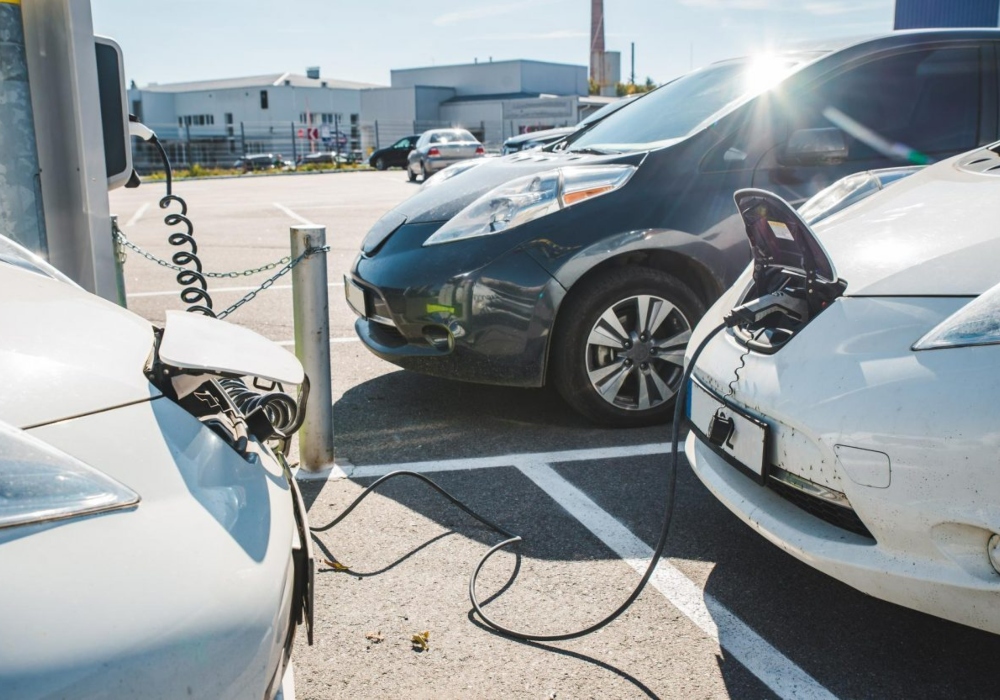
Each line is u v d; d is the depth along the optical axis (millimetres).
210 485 1540
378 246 4156
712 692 2213
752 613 2564
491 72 61406
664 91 4891
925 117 4352
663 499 3340
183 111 72625
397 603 2637
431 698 2197
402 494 3408
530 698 2197
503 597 2666
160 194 20438
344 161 41406
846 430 2088
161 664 1260
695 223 3855
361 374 5055
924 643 2408
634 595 2441
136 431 1533
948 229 2359
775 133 4078
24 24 3189
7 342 1632
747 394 2426
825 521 2244
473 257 3760
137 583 1297
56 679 1176
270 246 10531
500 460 3734
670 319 3977
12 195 3211
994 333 1939
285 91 68188
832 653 2367
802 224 2324
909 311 2148
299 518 1774
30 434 1429
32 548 1271
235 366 1775
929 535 1951
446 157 25062
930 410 1947
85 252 3393
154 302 7246
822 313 2338
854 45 4332
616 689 2229
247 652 1360
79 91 3279
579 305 3814
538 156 4605
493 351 3779
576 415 4270
